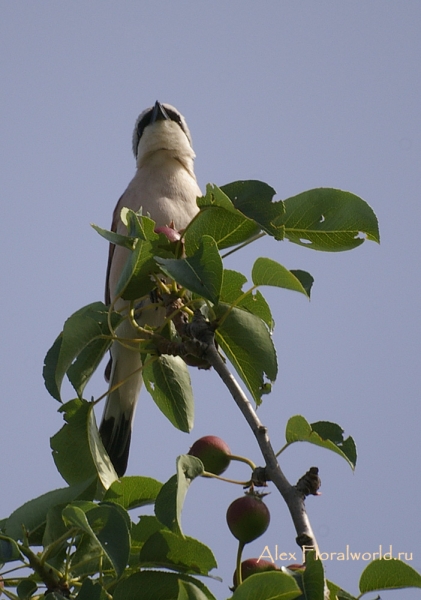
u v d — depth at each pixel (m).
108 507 4.82
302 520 4.63
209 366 6.41
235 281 6.21
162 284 6.38
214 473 5.64
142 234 6.08
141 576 5.01
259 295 6.23
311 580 4.40
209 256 5.62
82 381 6.19
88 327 6.11
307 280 6.72
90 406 6.20
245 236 6.29
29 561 5.18
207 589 4.96
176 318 6.27
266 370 5.96
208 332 5.85
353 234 6.05
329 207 5.98
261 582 4.20
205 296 5.47
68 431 6.20
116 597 4.98
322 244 6.15
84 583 4.79
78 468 6.22
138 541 5.52
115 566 4.57
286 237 6.20
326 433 5.80
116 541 4.68
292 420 5.64
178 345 5.96
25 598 5.26
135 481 5.68
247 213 5.84
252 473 5.18
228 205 5.83
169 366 6.90
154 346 6.22
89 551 5.46
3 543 5.09
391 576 5.00
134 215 6.14
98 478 6.09
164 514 4.82
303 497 4.85
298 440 5.70
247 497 5.13
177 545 5.27
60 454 6.21
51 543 5.25
